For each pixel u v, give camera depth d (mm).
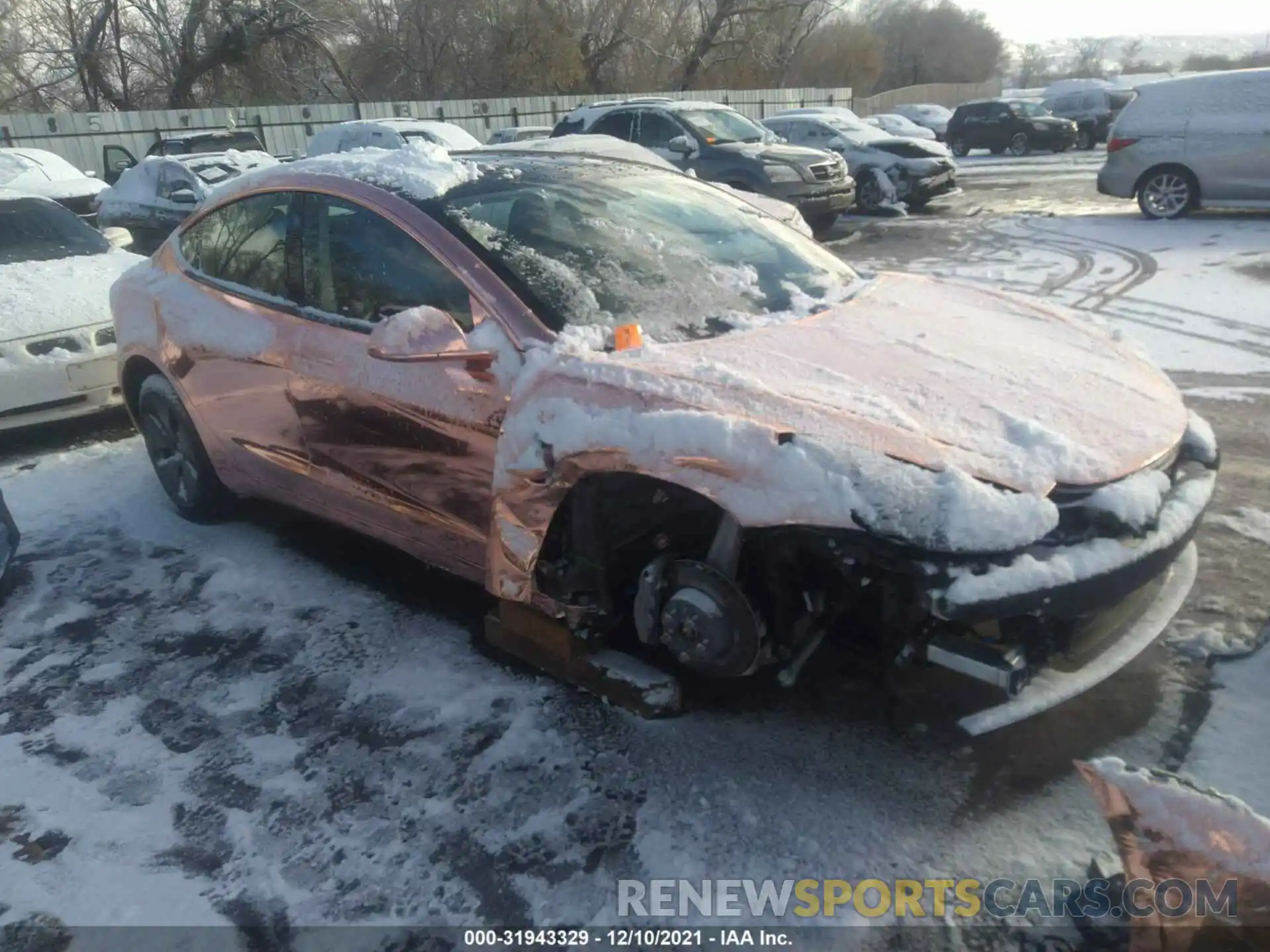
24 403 5543
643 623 2832
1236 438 4977
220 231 4211
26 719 3227
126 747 3047
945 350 2994
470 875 2473
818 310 3322
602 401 2645
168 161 12227
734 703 3049
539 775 2797
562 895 2396
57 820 2742
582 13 35688
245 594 3977
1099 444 2551
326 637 3613
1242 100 11477
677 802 2664
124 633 3727
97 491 5199
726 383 2602
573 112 14500
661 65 37375
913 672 3076
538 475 2744
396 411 3207
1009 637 2371
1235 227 11211
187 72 31516
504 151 4297
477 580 3318
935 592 2230
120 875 2535
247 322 3838
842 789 2678
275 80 32469
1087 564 2320
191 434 4453
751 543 2605
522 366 2883
